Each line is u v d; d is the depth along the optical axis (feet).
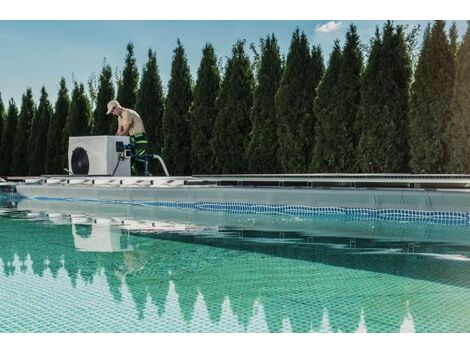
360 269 16.78
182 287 14.78
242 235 24.16
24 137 76.69
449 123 35.45
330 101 41.96
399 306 12.71
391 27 39.42
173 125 55.83
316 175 38.47
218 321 11.84
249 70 50.60
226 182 39.99
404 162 39.34
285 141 45.01
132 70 63.10
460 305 12.75
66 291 14.49
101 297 13.84
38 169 72.69
